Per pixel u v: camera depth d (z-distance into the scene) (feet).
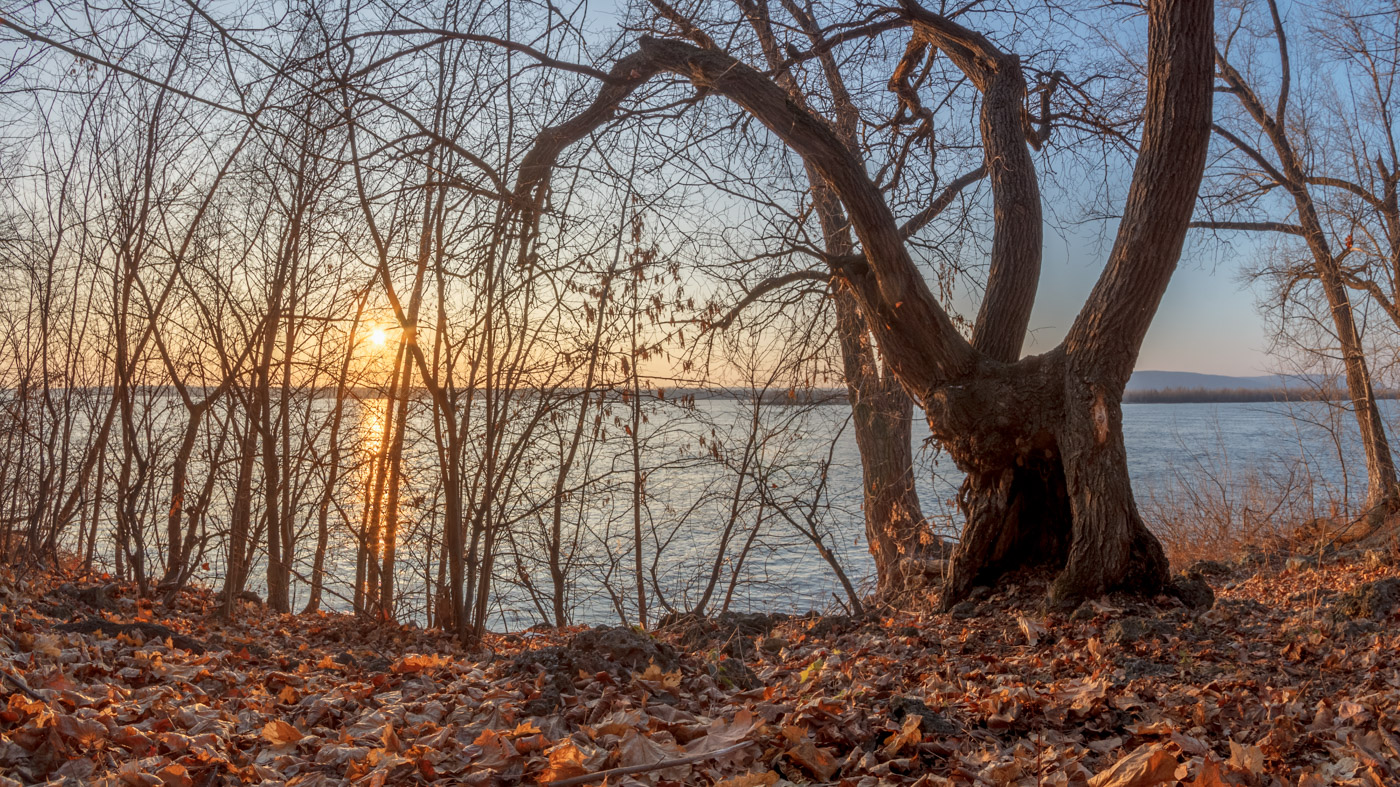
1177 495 52.60
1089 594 23.29
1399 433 46.37
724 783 8.82
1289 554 42.45
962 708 12.75
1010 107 27.96
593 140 24.67
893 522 34.55
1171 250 22.77
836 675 14.80
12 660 11.62
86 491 30.04
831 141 23.91
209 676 13.34
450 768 9.49
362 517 31.14
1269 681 15.20
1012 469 25.82
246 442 24.29
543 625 28.22
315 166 22.09
